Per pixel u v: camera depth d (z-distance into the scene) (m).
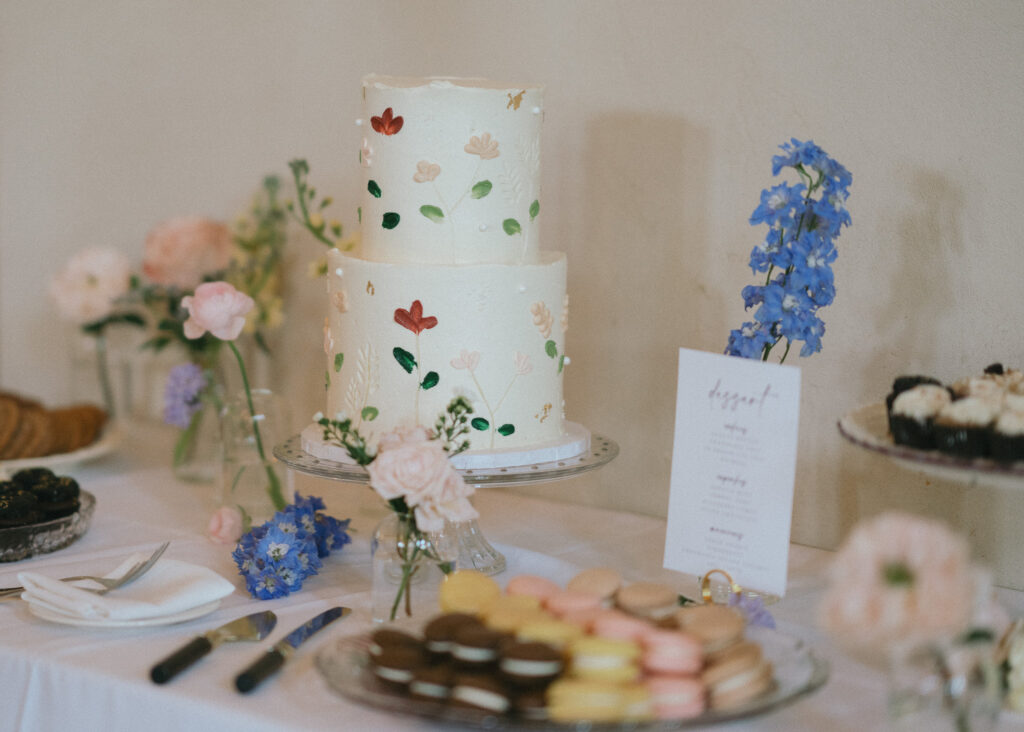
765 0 1.56
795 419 1.16
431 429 1.31
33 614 1.24
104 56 2.37
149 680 1.06
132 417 2.50
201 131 2.24
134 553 1.44
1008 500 1.45
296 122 2.10
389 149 1.36
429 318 1.32
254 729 0.97
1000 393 1.17
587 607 1.04
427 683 0.92
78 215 2.49
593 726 0.86
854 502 1.58
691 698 0.90
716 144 1.63
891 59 1.47
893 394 1.25
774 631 1.05
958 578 0.80
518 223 1.39
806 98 1.54
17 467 1.83
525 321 1.36
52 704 1.11
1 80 2.55
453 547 1.22
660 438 1.75
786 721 0.98
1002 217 1.41
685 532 1.25
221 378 2.08
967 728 0.89
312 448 1.39
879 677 1.08
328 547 1.48
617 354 1.78
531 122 1.38
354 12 1.98
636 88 1.69
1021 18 1.37
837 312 1.55
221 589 1.25
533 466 1.33
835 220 1.24
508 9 1.80
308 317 2.13
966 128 1.42
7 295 2.67
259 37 2.12
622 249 1.74
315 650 1.13
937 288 1.47
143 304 2.33
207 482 1.94
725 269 1.65
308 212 2.07
